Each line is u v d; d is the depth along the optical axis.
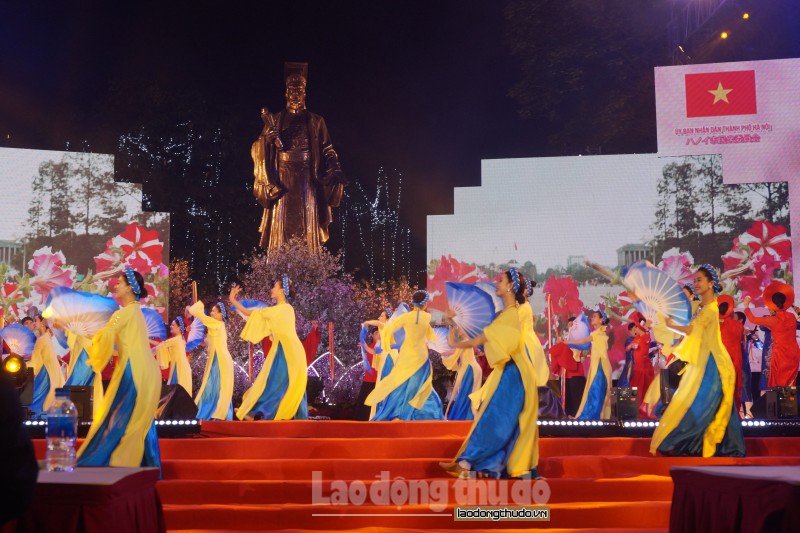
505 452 7.82
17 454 3.27
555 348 13.26
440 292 16.92
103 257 16.23
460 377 11.34
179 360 12.27
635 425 10.22
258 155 17.77
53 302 8.57
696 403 8.82
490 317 8.90
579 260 16.66
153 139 23.11
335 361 16.22
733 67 15.41
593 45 21.06
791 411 10.72
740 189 16.16
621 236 16.56
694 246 16.30
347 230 25.42
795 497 3.75
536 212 16.81
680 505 4.75
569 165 16.83
